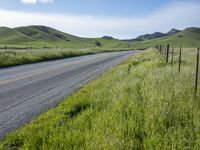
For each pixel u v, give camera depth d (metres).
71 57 38.09
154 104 7.37
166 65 17.70
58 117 7.38
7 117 7.82
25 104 9.33
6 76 15.73
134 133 5.83
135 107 7.45
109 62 28.39
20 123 7.30
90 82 14.00
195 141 5.24
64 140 5.61
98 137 5.52
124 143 5.30
